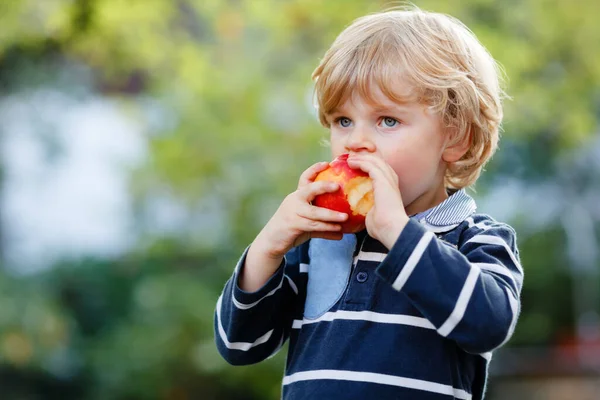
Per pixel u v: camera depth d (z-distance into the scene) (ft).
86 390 34.37
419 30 7.90
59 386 34.86
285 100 27.07
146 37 27.12
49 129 40.04
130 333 33.53
